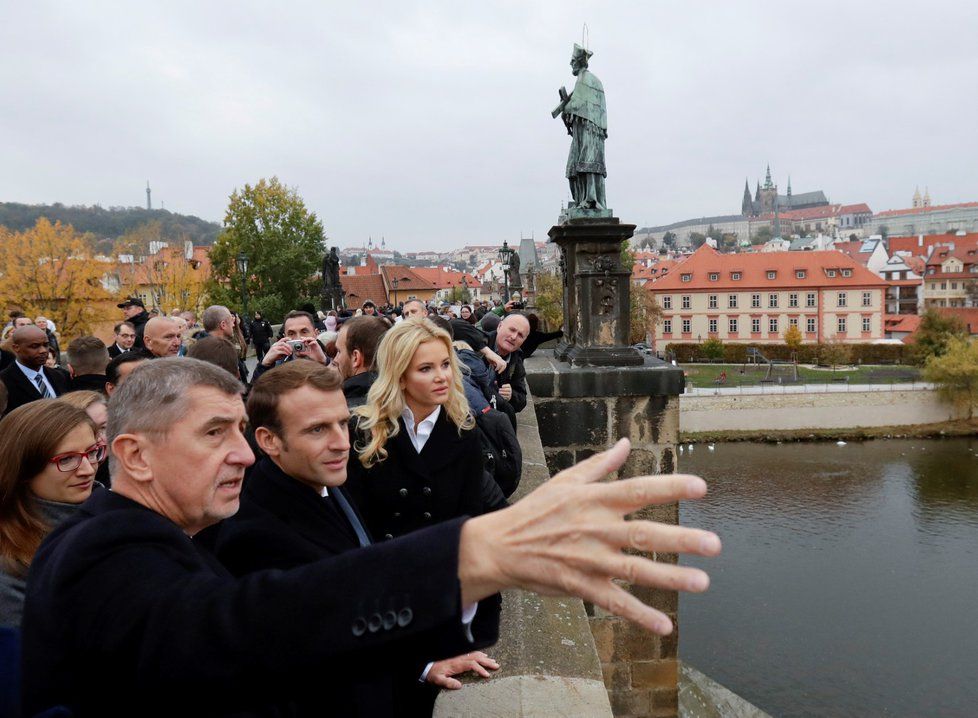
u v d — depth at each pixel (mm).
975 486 35875
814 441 45594
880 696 19969
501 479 3695
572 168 7742
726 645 22828
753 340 70938
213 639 928
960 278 96750
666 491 838
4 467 2371
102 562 1122
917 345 58031
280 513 2051
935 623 23531
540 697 2412
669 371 7234
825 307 68938
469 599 930
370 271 92250
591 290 7578
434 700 2555
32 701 1112
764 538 30750
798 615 24484
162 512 1409
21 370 5875
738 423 47031
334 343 5324
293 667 908
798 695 20156
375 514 2777
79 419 2543
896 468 39156
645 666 7375
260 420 2072
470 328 5395
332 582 936
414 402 2787
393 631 910
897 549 29172
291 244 44688
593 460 957
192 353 4203
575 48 7801
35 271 37188
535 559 876
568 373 7223
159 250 51781
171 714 989
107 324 41156
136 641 998
